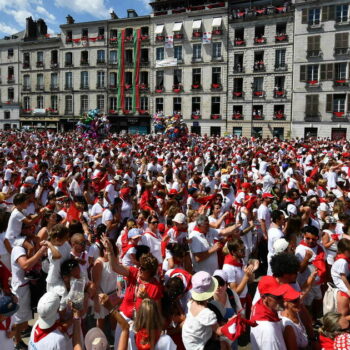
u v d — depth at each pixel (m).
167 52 50.62
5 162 14.23
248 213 7.93
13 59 60.56
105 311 5.15
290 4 43.47
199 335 3.63
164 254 6.15
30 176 10.59
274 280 3.84
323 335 3.74
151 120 52.50
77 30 55.44
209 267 5.83
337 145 28.36
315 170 13.24
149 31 51.56
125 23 52.47
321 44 42.00
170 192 9.81
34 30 60.59
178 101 50.97
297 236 6.45
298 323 4.00
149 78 52.38
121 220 8.98
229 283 4.88
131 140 32.62
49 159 16.62
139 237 5.52
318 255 5.46
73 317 3.75
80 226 5.63
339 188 11.14
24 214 5.65
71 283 4.33
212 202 7.83
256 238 8.44
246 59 46.44
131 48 52.44
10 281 5.05
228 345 3.85
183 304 4.49
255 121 46.62
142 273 4.17
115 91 54.03
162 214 8.96
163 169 14.93
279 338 3.69
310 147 25.28
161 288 4.21
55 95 58.09
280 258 3.91
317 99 42.97
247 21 45.72
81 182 11.01
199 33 48.31
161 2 50.25
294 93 44.12
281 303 3.69
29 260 4.77
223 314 4.04
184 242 6.34
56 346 3.46
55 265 4.64
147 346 3.45
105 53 53.94
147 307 3.51
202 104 49.38
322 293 6.13
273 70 45.03
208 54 48.28
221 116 48.41
